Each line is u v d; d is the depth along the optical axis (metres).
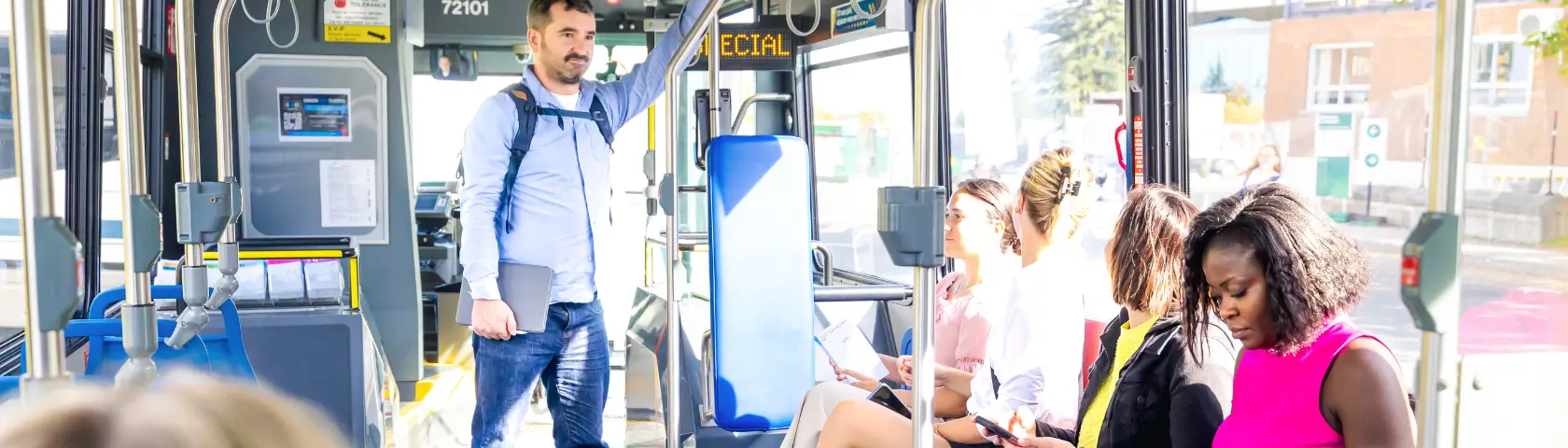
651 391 4.28
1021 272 2.88
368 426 3.70
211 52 5.14
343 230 5.36
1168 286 2.36
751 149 3.29
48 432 0.50
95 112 3.61
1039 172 2.94
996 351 2.91
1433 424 1.19
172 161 4.94
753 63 5.05
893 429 2.91
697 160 4.81
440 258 6.20
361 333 3.69
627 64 6.12
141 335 1.74
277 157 5.27
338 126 5.31
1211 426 2.19
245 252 3.74
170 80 4.87
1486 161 2.00
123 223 1.73
